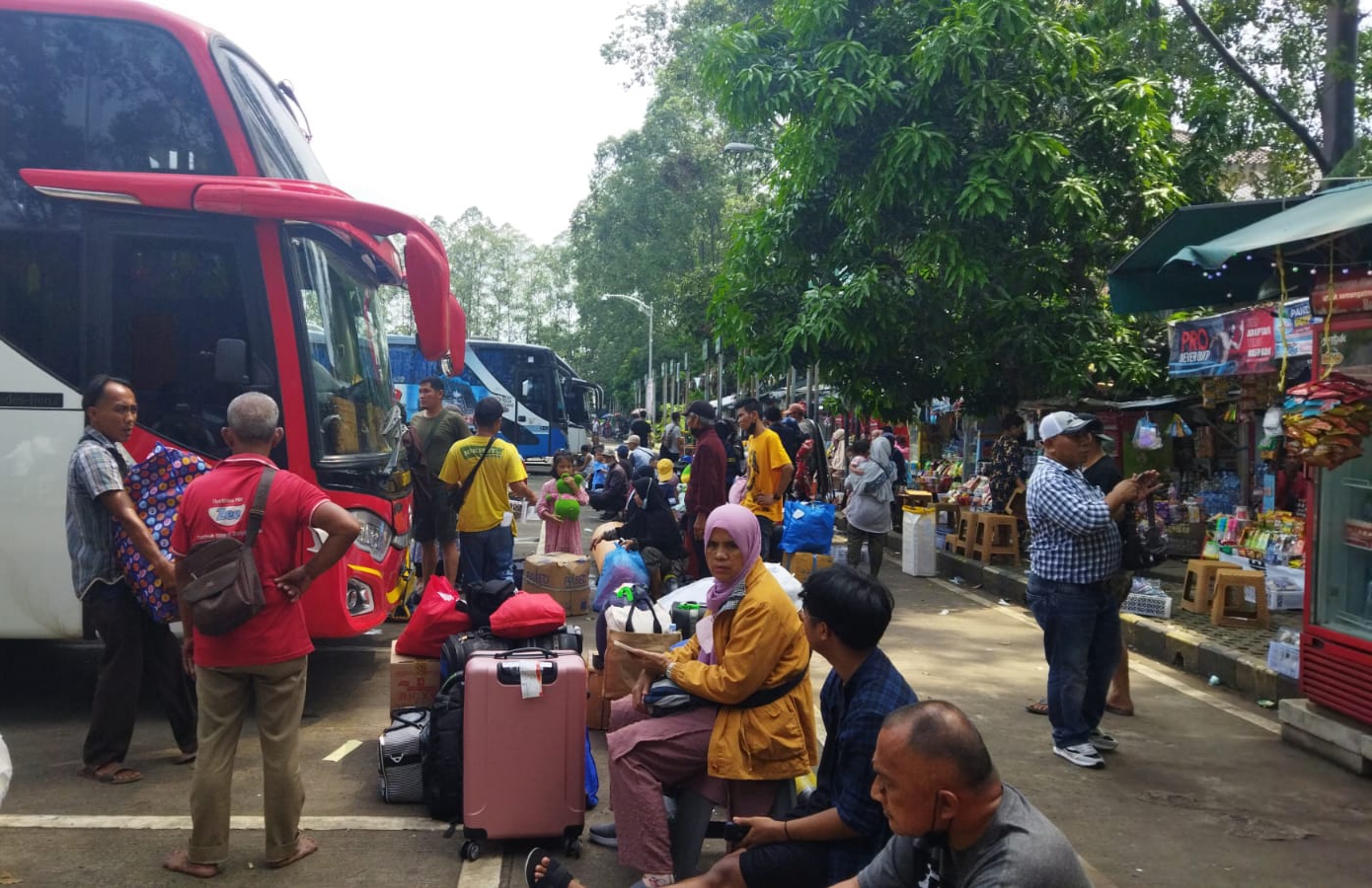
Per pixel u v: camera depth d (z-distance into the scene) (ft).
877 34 39.11
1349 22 37.24
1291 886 14.14
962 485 48.14
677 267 129.59
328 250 22.00
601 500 44.16
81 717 20.43
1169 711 22.66
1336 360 19.56
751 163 114.42
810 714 12.85
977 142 38.42
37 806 15.56
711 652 13.19
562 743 14.21
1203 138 42.75
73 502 16.21
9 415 19.77
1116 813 16.66
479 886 13.23
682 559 31.60
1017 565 39.55
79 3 20.16
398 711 17.51
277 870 13.62
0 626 19.79
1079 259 40.47
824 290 39.63
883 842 10.32
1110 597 19.27
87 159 20.02
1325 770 18.85
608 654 18.83
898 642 29.19
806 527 35.17
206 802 13.28
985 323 39.70
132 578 16.33
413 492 27.71
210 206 19.47
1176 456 45.06
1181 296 22.71
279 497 13.42
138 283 20.03
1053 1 39.65
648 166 129.90
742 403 32.07
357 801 16.20
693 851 12.79
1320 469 20.04
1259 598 28.32
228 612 12.71
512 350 98.68
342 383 22.09
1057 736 19.21
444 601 18.33
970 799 7.45
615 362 193.47
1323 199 18.57
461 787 15.23
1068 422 18.70
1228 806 17.03
